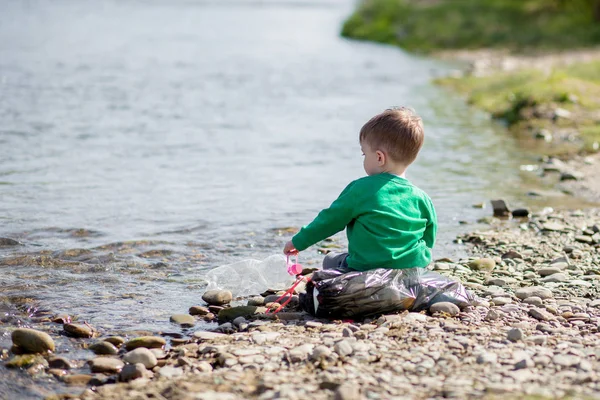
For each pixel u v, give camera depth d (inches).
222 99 874.1
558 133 680.4
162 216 421.7
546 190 490.3
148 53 1325.0
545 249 366.3
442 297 277.1
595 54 1330.0
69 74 1042.7
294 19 2212.1
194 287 318.3
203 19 2162.9
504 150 618.2
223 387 210.2
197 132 679.1
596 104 768.9
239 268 329.4
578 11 1704.0
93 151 588.4
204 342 251.9
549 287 309.1
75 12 2357.3
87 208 432.1
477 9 1825.8
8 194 456.1
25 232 383.9
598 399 195.6
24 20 2022.6
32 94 861.8
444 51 1480.1
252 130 695.7
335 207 281.6
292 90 959.0
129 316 284.5
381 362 223.9
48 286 313.6
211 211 434.6
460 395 199.8
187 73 1089.4
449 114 797.2
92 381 228.7
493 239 384.2
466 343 236.5
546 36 1553.9
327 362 224.7
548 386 205.0
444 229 406.6
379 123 285.0
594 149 617.3
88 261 346.0
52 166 534.3
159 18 2169.0
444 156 592.4
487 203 459.5
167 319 282.2
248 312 282.2
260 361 228.8
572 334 248.1
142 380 222.7
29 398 218.5
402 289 273.3
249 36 1701.5
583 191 487.2
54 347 252.5
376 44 1632.6
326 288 269.4
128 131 674.2
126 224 403.9
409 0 1987.0
